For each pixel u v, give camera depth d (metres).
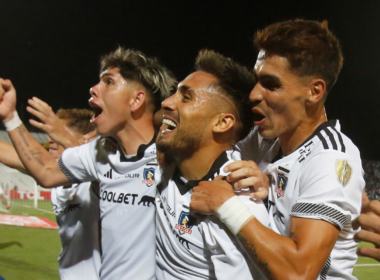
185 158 1.27
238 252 1.13
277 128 1.20
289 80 1.15
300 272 0.99
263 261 1.03
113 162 1.67
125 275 1.60
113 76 1.61
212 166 1.26
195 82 1.26
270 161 1.36
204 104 1.23
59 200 2.19
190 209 1.16
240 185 1.12
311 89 1.16
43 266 5.32
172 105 1.26
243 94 1.32
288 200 1.18
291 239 1.04
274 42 1.16
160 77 1.68
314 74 1.14
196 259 1.21
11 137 1.85
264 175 1.18
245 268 1.13
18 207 10.54
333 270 1.22
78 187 2.12
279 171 1.23
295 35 1.14
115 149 1.71
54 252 6.10
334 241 1.05
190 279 1.24
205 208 1.12
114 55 1.65
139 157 1.61
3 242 6.70
